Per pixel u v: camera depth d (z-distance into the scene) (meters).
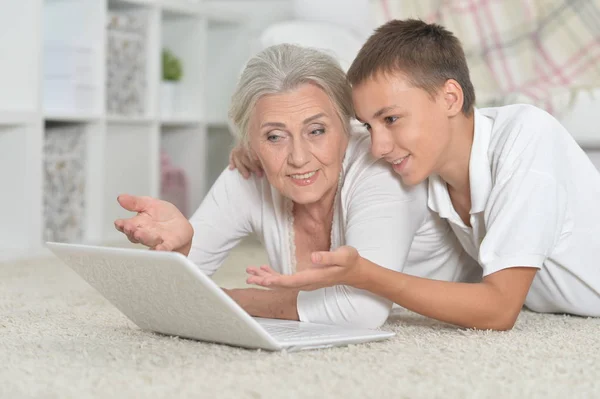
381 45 1.62
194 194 4.10
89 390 1.18
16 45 3.12
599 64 3.26
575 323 1.81
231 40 4.30
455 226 1.81
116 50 3.54
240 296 1.73
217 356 1.39
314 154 1.61
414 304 1.57
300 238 1.82
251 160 1.82
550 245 1.64
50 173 3.34
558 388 1.21
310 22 3.25
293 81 1.60
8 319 1.76
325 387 1.19
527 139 1.67
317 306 1.63
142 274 1.36
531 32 3.42
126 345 1.49
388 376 1.25
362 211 1.67
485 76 3.36
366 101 1.62
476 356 1.40
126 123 3.64
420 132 1.62
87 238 3.47
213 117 4.33
